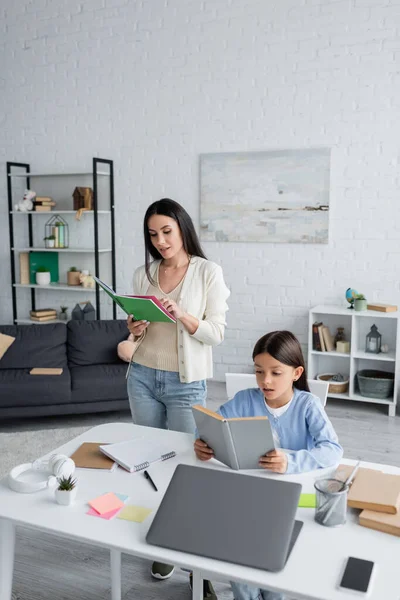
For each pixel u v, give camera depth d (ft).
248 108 16.26
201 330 7.42
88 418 14.28
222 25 16.25
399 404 15.17
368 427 13.58
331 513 4.76
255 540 4.38
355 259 15.60
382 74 14.82
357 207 15.42
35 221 19.61
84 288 18.08
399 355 14.28
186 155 17.16
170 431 6.97
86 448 6.43
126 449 6.29
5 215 19.93
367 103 15.03
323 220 15.75
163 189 17.58
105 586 7.54
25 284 19.08
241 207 16.58
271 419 6.46
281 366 6.06
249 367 17.10
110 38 17.63
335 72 15.24
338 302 15.92
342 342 15.28
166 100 17.19
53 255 19.39
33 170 19.30
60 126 18.70
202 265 7.73
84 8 17.85
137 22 17.22
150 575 7.76
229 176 16.61
